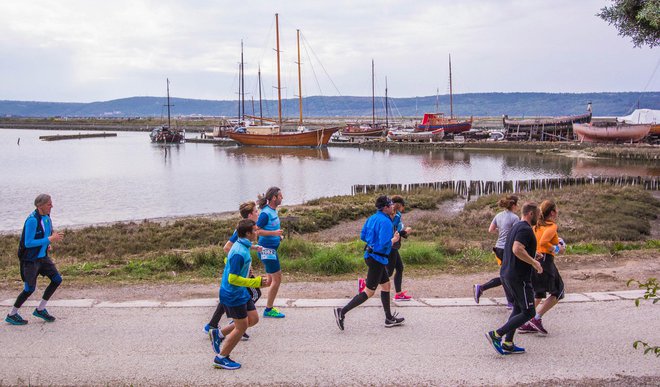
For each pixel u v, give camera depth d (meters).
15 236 19.44
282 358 6.10
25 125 186.75
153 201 32.09
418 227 20.67
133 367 5.87
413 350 6.31
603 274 10.13
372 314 7.69
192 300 8.51
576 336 6.74
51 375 5.68
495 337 6.07
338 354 6.20
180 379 5.57
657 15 6.52
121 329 7.10
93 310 7.96
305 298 8.70
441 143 82.31
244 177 46.59
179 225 21.22
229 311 5.75
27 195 34.47
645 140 71.69
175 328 7.14
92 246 17.53
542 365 5.88
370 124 110.38
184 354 6.24
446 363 5.93
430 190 32.31
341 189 38.69
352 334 6.85
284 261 11.48
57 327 7.17
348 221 23.61
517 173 50.53
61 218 25.97
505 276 6.13
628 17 7.55
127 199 32.91
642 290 8.86
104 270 11.32
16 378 5.61
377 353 6.22
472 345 6.46
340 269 10.91
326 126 130.25
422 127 94.12
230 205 30.59
